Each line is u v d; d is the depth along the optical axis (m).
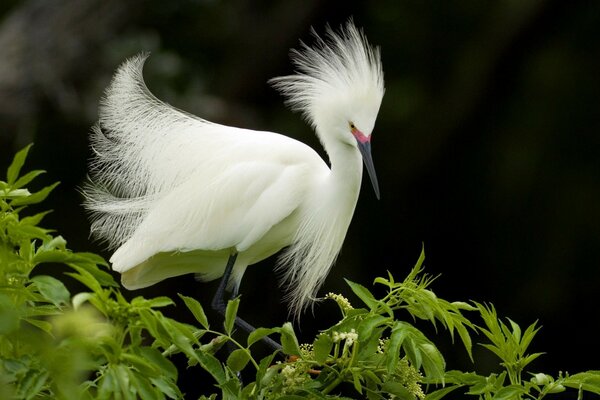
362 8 14.98
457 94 15.16
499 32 15.04
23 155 3.78
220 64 14.91
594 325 15.11
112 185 6.70
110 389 3.35
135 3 13.31
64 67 13.06
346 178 7.27
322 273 7.71
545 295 15.18
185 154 6.93
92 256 3.63
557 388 4.31
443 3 15.10
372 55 7.16
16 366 3.44
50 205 13.81
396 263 15.49
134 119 6.75
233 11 14.91
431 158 15.27
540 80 15.38
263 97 14.81
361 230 15.35
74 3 13.14
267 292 14.40
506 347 4.48
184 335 3.58
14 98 12.86
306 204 7.32
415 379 4.48
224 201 6.98
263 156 7.21
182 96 13.69
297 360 4.77
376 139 15.18
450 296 15.70
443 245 15.62
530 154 15.31
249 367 12.70
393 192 15.38
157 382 3.57
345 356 4.47
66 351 3.31
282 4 14.80
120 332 3.53
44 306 3.76
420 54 15.23
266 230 7.11
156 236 6.85
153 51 13.60
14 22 13.19
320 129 7.28
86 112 13.11
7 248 3.71
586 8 15.09
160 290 13.78
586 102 15.10
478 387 4.33
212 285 13.88
